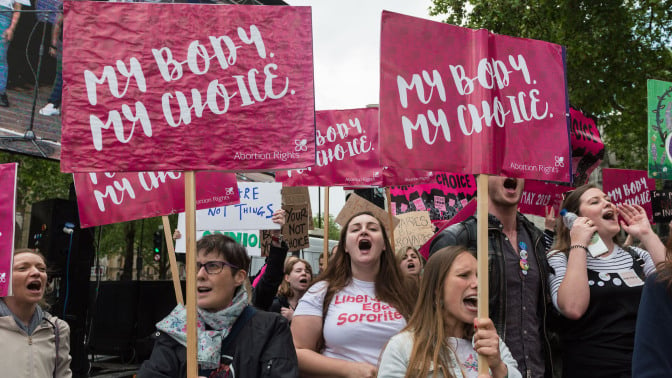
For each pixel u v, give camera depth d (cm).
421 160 280
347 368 322
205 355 267
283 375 268
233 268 288
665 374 193
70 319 765
